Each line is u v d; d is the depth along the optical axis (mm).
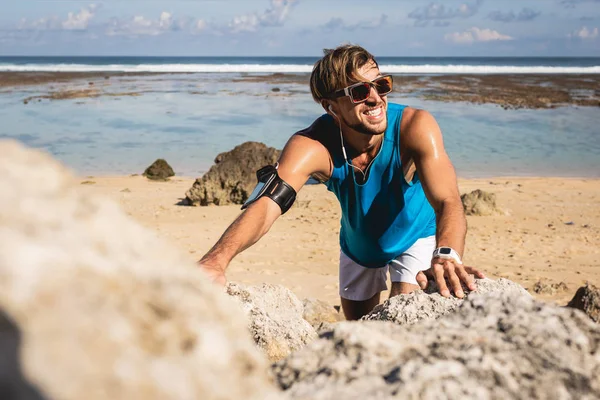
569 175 16125
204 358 875
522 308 1482
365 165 3260
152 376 799
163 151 18766
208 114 26438
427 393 1168
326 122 3279
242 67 69312
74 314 788
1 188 872
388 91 3031
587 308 4906
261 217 2906
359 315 4027
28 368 729
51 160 982
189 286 935
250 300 2932
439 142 3051
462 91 37344
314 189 13336
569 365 1298
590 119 25906
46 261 812
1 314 754
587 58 163375
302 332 2975
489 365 1257
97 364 768
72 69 64250
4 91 35719
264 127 23000
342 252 3943
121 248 919
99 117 25109
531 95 35375
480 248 9281
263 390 959
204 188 12477
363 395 1166
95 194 993
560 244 9578
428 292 2344
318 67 3100
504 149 19328
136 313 845
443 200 2922
